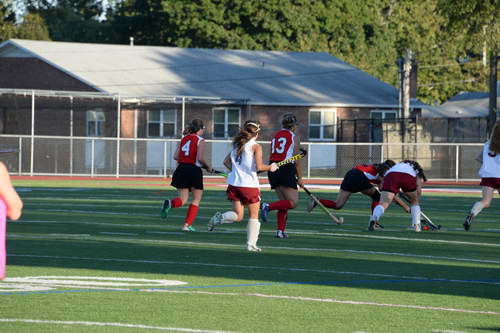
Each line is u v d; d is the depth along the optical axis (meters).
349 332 14.91
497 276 21.91
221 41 132.88
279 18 133.50
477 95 134.88
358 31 140.62
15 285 19.27
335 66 115.00
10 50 95.62
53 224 34.50
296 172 31.23
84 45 103.19
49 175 78.25
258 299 17.98
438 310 17.06
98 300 17.53
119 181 74.75
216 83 100.88
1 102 88.50
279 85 104.00
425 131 94.75
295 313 16.55
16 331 14.55
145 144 82.75
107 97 87.12
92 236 30.12
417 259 25.23
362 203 51.16
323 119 101.00
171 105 90.88
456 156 82.06
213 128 95.31
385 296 18.62
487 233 33.84
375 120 95.31
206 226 34.81
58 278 20.36
